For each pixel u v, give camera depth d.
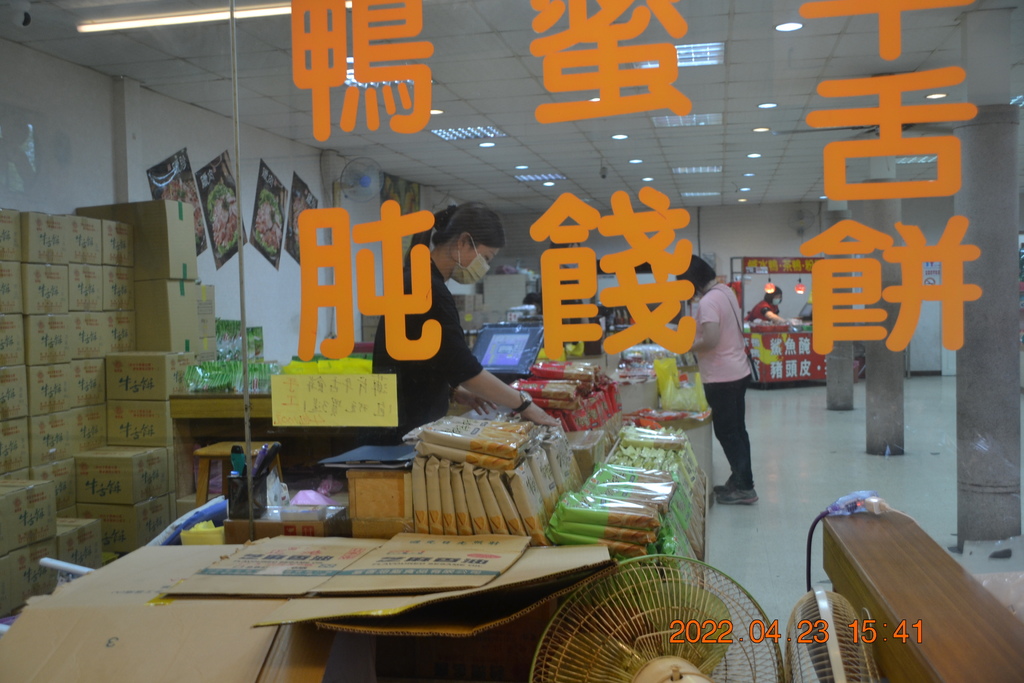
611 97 1.52
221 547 1.56
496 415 1.82
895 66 1.41
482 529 1.47
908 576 1.43
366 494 1.57
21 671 1.21
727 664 1.31
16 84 2.94
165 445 3.23
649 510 1.44
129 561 1.51
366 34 1.65
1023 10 1.35
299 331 1.71
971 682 1.11
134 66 2.78
